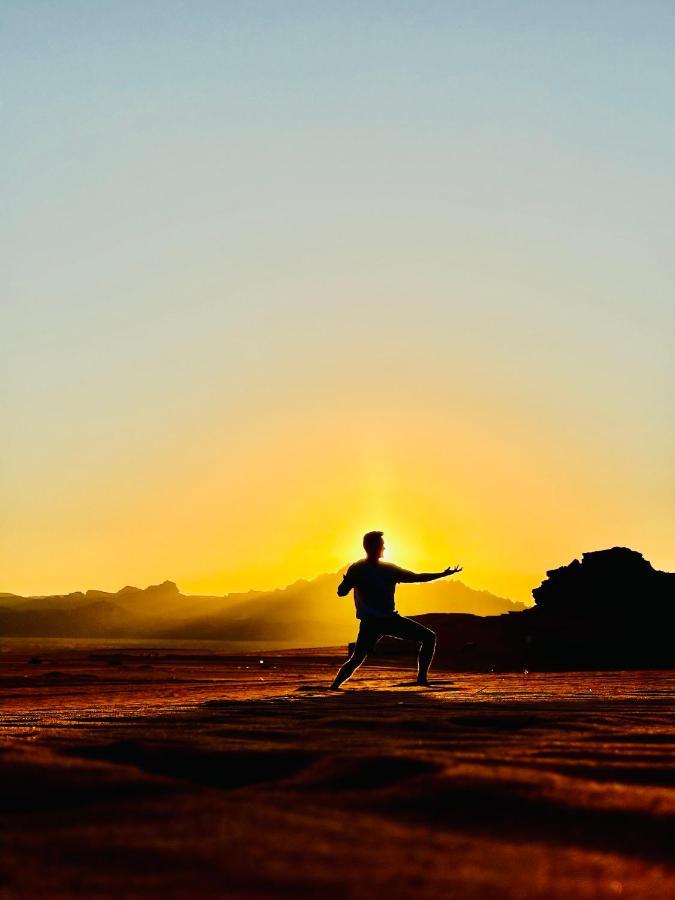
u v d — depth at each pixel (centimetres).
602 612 3497
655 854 245
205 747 409
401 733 488
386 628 1220
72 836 243
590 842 255
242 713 647
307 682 1363
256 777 359
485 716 588
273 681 1485
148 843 237
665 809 286
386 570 1227
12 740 432
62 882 204
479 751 402
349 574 1231
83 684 1493
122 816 266
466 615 3512
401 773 341
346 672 1204
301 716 607
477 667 3102
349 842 244
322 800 295
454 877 216
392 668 2831
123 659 4175
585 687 1084
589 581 3594
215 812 273
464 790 305
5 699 1016
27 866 216
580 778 344
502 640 3284
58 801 286
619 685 1127
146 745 405
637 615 3428
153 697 1001
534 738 459
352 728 516
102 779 314
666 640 3241
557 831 265
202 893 198
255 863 221
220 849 232
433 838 253
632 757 387
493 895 205
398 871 219
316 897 198
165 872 213
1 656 4750
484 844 249
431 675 1798
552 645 3212
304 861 224
